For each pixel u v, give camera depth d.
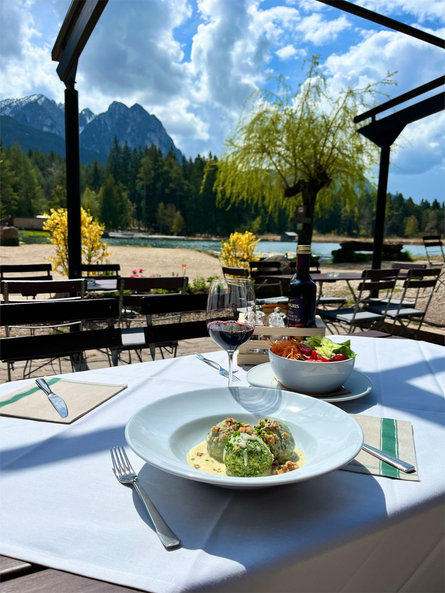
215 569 0.40
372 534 0.48
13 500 0.53
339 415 0.67
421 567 0.55
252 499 0.52
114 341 1.77
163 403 0.71
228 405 0.75
